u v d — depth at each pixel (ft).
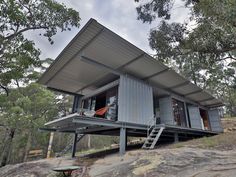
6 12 20.68
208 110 50.31
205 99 42.57
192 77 54.44
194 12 20.65
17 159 62.69
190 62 31.07
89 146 78.69
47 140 63.52
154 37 24.53
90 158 24.99
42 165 23.35
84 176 15.60
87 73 28.22
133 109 25.91
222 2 15.17
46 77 29.53
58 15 26.55
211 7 16.44
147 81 30.83
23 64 23.13
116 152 27.58
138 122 25.89
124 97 25.34
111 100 28.55
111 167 15.94
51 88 33.53
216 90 77.00
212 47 19.86
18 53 23.30
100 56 23.00
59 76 29.27
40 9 25.29
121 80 26.07
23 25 23.21
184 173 11.25
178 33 22.80
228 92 78.54
